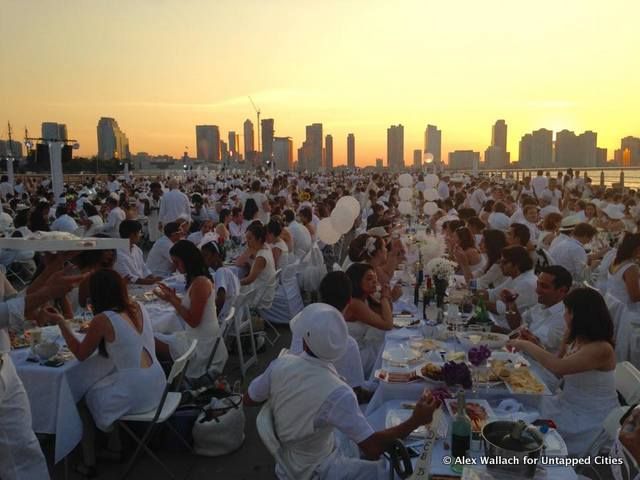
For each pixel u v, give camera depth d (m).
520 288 4.86
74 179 37.56
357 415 2.38
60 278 2.86
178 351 4.63
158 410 3.54
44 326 4.39
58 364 3.55
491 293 5.17
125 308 3.70
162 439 4.02
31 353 3.64
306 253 8.51
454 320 4.23
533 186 17.66
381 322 4.15
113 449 3.89
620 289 5.27
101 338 3.56
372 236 5.52
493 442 2.20
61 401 3.43
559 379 3.69
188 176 38.53
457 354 3.49
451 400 2.87
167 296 4.69
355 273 4.14
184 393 4.23
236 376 5.44
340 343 2.43
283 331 7.13
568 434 3.12
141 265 6.71
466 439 2.38
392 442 2.34
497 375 3.18
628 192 15.12
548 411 3.23
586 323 3.12
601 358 3.08
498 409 2.87
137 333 3.65
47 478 2.96
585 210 10.85
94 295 3.68
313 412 2.39
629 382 3.00
